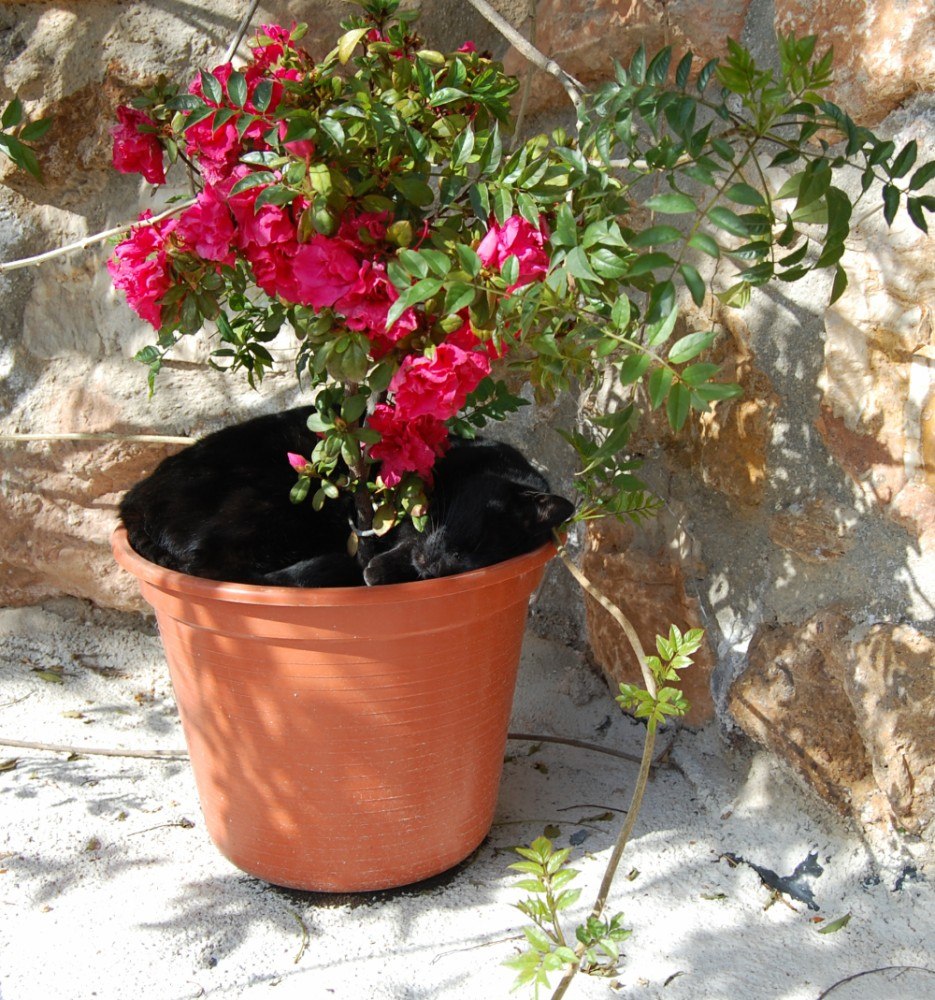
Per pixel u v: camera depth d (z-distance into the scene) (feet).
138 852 5.28
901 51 4.69
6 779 5.60
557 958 4.19
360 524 5.22
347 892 5.10
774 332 5.14
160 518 5.38
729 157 4.26
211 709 5.00
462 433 5.51
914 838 4.95
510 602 4.99
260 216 4.48
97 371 6.16
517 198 4.46
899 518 4.91
